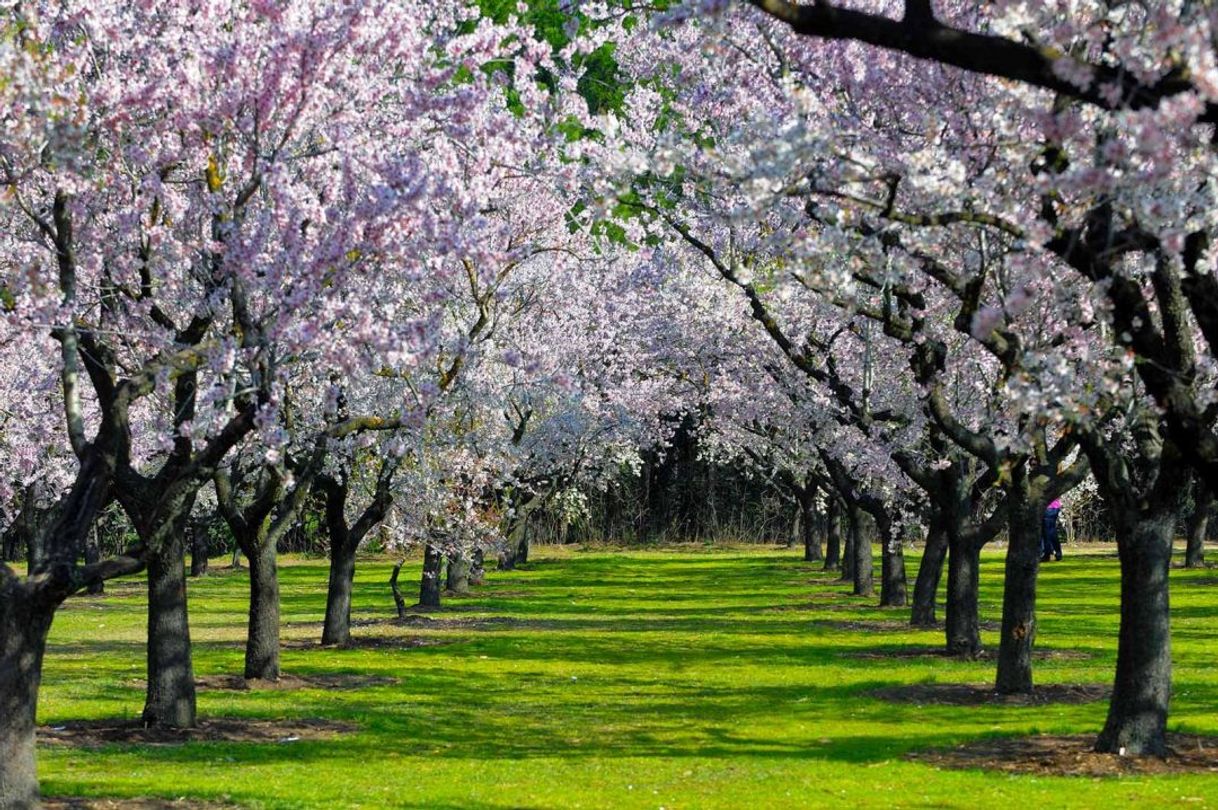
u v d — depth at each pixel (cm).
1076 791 1338
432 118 1603
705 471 7869
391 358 1245
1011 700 2028
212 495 5800
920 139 1530
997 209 1160
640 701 2162
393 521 3206
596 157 1545
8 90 1112
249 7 1484
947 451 2478
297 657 2775
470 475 3350
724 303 3089
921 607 3275
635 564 6366
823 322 2906
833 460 3188
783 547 7619
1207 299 1158
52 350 1744
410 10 1606
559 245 2578
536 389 2934
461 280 2405
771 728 1862
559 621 3606
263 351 1294
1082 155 1088
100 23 1398
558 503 6319
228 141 1502
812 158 1109
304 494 2391
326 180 1593
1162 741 1530
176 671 1825
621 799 1352
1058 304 1227
